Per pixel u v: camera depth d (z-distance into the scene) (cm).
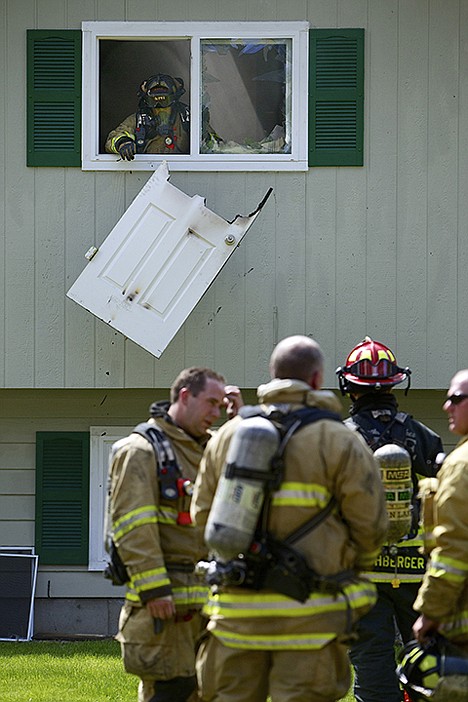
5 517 3356
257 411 1329
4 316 3162
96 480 3350
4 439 3356
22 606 3241
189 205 2988
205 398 1597
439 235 3158
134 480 1538
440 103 3167
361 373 1873
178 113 3206
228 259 3072
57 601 3334
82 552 3334
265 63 3209
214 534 1259
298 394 1319
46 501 3344
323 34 3184
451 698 1336
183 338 3162
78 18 3194
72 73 3192
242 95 3203
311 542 1275
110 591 3341
